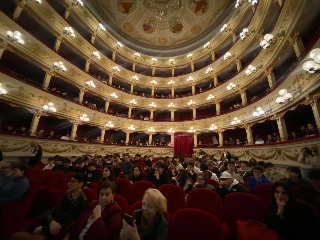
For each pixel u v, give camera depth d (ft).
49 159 20.24
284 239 6.98
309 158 14.98
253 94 50.16
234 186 11.75
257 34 40.73
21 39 31.04
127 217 6.57
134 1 63.21
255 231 6.59
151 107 66.08
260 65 37.01
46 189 13.39
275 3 32.68
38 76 44.80
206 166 15.47
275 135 35.63
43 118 44.91
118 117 57.52
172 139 60.85
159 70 78.54
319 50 13.14
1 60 37.35
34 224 8.16
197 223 6.68
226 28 57.67
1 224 8.75
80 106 46.44
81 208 8.11
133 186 13.30
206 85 69.15
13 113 38.73
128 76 67.46
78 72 48.29
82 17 53.11
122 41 75.66
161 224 6.22
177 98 66.80
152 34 76.02
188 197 10.78
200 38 73.67
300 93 22.95
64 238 7.10
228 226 9.09
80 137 53.88
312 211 6.87
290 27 25.32
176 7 65.72
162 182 14.73
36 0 37.78
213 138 58.49
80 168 18.10
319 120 20.11
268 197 11.15
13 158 27.04
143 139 67.87
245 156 36.63
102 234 6.54
